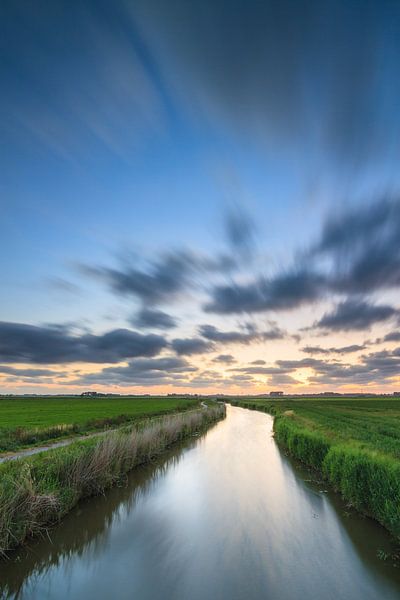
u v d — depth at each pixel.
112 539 8.56
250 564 7.23
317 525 9.33
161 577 6.75
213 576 6.77
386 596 6.05
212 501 11.54
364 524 9.38
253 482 14.02
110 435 16.00
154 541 8.41
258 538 8.52
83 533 8.95
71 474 11.36
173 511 10.58
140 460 17.81
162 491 12.80
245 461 18.52
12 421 36.75
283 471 16.02
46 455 12.23
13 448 19.39
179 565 7.21
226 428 37.38
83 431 28.16
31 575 6.93
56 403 93.69
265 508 10.78
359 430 26.02
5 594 6.29
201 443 25.69
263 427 38.44
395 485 8.39
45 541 8.48
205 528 9.21
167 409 61.56
